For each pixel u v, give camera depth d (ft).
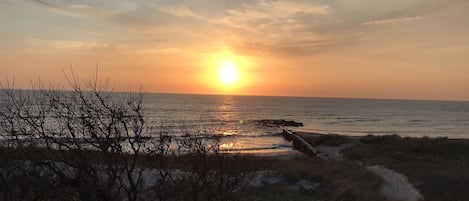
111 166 13.74
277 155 104.27
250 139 152.46
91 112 13.52
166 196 17.21
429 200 45.37
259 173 55.83
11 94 13.84
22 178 13.73
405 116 373.81
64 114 13.47
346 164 77.05
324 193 49.01
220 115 303.27
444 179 55.67
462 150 92.12
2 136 13.26
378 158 88.07
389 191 51.75
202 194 21.86
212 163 22.00
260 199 42.45
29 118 13.21
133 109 14.37
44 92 13.94
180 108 366.43
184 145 21.30
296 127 231.30
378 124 273.33
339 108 507.30
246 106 488.02
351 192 47.01
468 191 47.34
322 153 107.76
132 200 14.47
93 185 13.24
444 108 595.88
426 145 98.12
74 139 13.20
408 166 72.02
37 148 13.43
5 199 14.23
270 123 246.27
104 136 13.69
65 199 14.07
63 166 13.96
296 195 46.96
